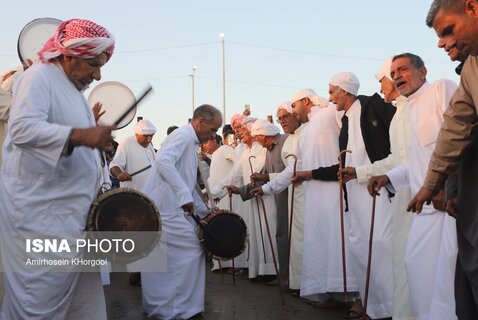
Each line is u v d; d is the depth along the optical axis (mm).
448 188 3479
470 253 3184
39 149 3381
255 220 8055
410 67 4484
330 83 5785
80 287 3775
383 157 5445
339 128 6207
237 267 8727
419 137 4160
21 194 3479
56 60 3670
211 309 6242
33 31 4496
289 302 6617
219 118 5906
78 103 3705
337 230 5988
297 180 6152
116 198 3734
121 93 4023
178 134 5805
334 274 5949
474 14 2883
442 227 3967
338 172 5391
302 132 6539
